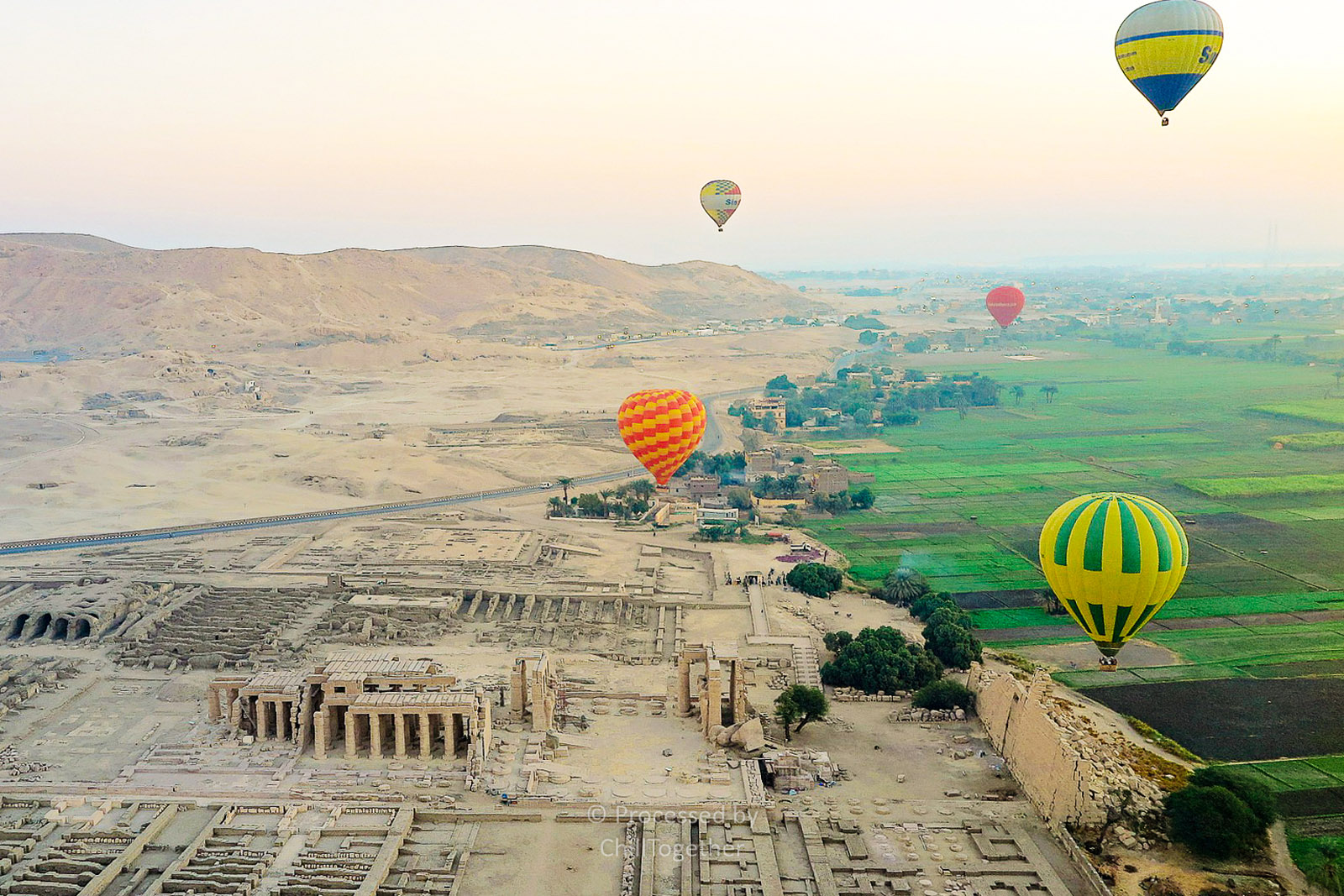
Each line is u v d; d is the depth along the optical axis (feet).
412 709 377.09
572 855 320.70
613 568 635.25
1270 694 452.76
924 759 390.83
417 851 321.93
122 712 424.87
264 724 392.27
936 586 605.73
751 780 362.53
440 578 595.06
